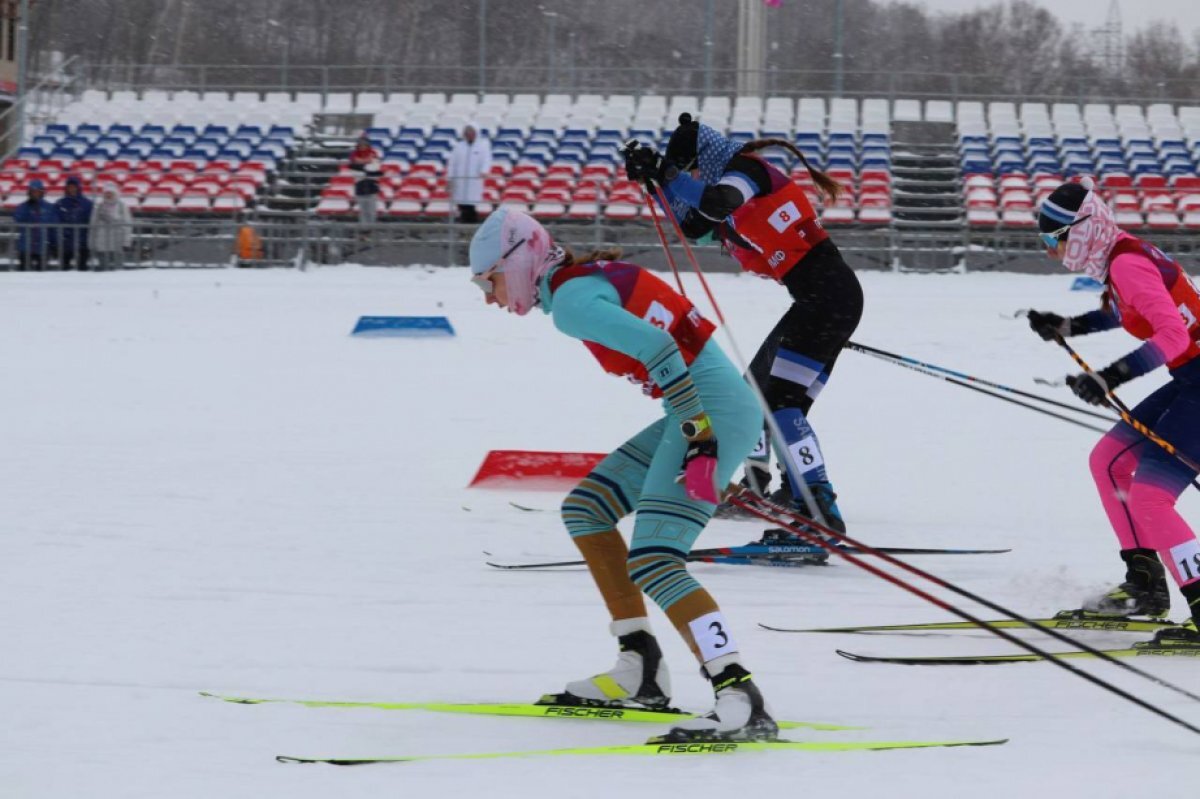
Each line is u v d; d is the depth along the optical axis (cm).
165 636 1636
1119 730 1329
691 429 1256
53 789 1138
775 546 2122
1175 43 11775
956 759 1230
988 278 6775
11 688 1427
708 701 1443
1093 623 1738
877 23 15462
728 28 16538
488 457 2678
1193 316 1681
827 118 9025
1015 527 2394
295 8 17275
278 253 6975
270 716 1353
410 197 7425
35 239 6650
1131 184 7844
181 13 16800
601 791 1135
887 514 2503
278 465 2852
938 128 9100
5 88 9644
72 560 2006
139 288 6116
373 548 2138
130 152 8581
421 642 1636
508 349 4753
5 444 3052
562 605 1822
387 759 1223
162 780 1161
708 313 5456
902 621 1775
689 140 2150
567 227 7031
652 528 1302
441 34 16862
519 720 1355
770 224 2192
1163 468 1656
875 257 7106
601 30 16550
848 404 3756
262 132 8881
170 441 3130
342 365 4419
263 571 1975
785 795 1127
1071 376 1625
